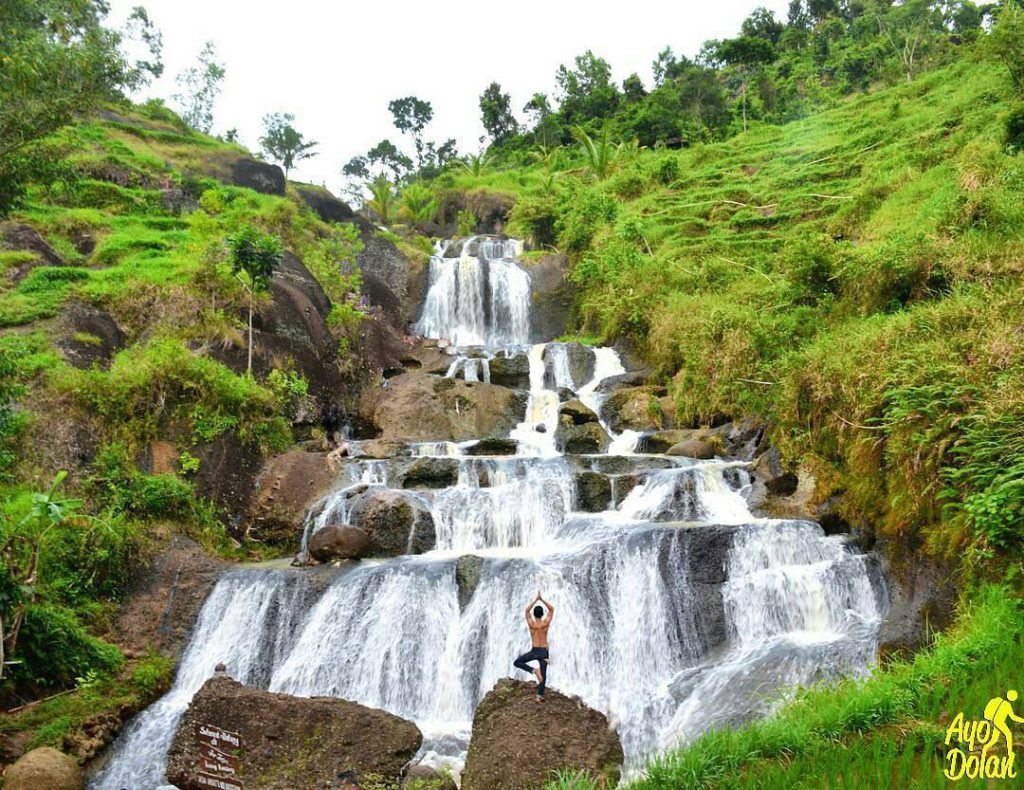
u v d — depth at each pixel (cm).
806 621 1022
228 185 2933
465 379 2006
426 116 7256
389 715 823
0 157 1246
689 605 1043
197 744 823
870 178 2417
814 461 1227
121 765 912
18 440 1224
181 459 1343
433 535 1257
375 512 1248
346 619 1071
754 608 1037
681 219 2817
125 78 1317
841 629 995
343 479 1416
